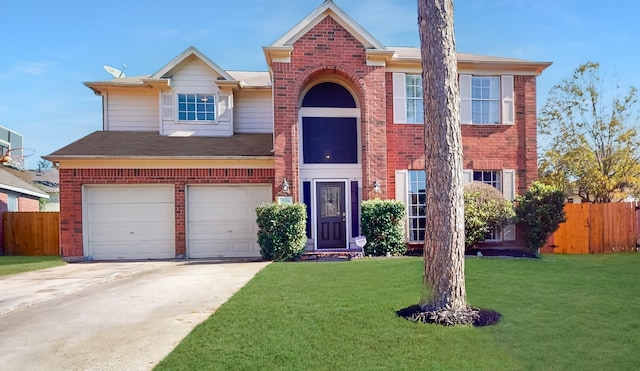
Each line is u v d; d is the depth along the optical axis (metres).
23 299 6.68
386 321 4.84
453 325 4.65
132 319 5.38
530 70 13.28
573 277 7.45
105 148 12.71
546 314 5.03
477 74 13.08
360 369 3.58
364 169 12.16
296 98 12.04
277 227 11.05
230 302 5.88
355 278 7.53
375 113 12.23
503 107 13.09
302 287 6.84
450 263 5.05
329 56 12.15
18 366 3.89
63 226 12.12
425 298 5.16
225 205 12.84
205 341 4.30
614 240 13.31
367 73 12.27
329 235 12.59
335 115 12.88
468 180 12.83
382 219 11.41
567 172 19.59
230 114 14.62
